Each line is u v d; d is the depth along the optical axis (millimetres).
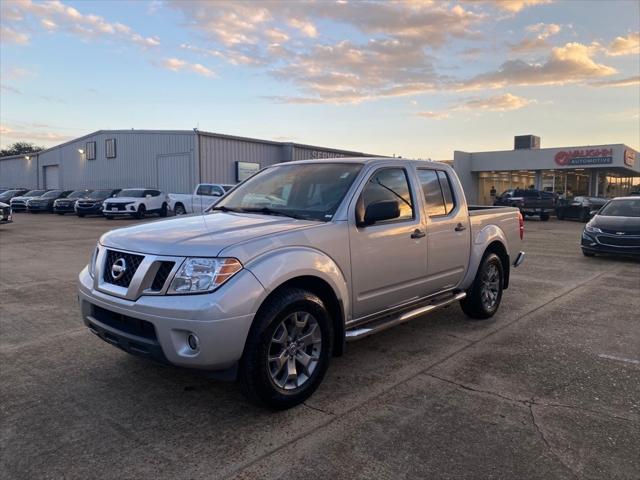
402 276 4500
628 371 4336
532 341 5160
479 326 5699
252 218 4066
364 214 4121
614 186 46906
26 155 46094
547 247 13844
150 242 3408
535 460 2920
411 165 4906
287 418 3428
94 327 3680
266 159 33969
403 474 2775
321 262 3656
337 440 3135
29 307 6402
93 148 37031
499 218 6191
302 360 3609
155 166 32250
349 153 40406
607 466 2863
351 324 4082
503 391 3895
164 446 3057
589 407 3625
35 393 3803
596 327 5688
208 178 30391
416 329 5566
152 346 3217
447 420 3402
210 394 3805
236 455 2961
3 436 3162
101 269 3600
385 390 3898
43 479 2709
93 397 3742
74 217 27672
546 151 37688
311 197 4297
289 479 2727
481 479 2736
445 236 5062
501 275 6164
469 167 41344
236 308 3123
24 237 15477
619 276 9062
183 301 3107
